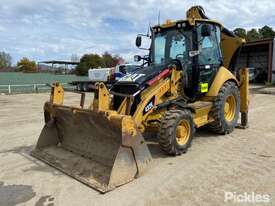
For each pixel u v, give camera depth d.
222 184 4.02
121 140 4.05
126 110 4.73
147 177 4.28
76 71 43.12
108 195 3.76
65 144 5.46
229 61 7.45
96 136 4.81
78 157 4.91
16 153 5.61
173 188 3.92
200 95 6.29
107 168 4.35
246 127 7.31
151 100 4.98
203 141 6.13
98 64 42.69
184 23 5.86
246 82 7.16
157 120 5.11
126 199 3.65
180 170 4.54
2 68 50.25
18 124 8.52
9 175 4.50
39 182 4.21
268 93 17.55
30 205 3.57
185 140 5.25
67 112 5.00
